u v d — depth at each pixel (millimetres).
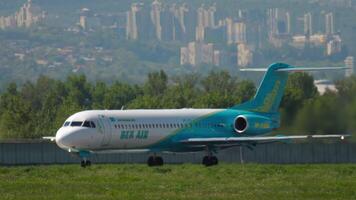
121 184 153000
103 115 196875
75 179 162625
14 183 153500
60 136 192625
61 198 133875
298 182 157750
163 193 140250
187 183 155250
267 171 180625
